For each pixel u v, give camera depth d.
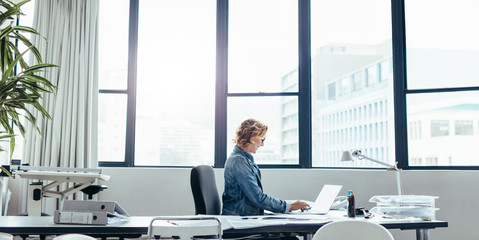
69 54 5.04
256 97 5.22
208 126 5.27
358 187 4.85
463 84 4.89
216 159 5.16
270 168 5.07
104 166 5.15
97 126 5.02
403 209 2.55
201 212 2.77
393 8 5.09
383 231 1.90
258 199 2.76
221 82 5.23
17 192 4.96
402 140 4.94
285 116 5.18
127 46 5.31
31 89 3.74
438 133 4.89
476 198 4.63
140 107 5.27
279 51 5.26
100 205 2.21
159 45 5.35
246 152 2.97
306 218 2.45
